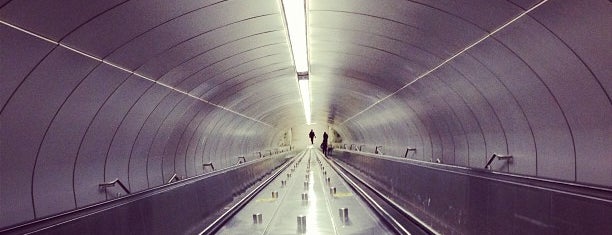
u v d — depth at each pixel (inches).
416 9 300.8
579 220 182.7
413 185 506.0
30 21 194.1
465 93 394.6
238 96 647.1
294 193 707.4
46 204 271.9
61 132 275.1
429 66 410.0
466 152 468.8
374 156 847.1
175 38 308.7
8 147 231.9
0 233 159.2
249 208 576.7
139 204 271.9
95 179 336.2
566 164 283.7
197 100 511.5
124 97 334.0
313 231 425.1
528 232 224.4
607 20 194.1
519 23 246.8
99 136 327.6
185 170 589.6
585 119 256.2
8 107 220.4
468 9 266.1
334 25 367.6
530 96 298.0
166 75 369.7
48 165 272.5
